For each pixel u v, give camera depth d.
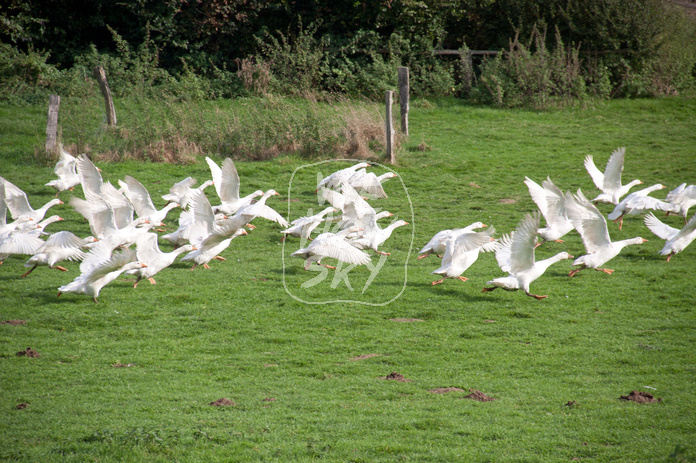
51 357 11.41
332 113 29.47
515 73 37.19
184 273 16.47
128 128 27.12
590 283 16.03
